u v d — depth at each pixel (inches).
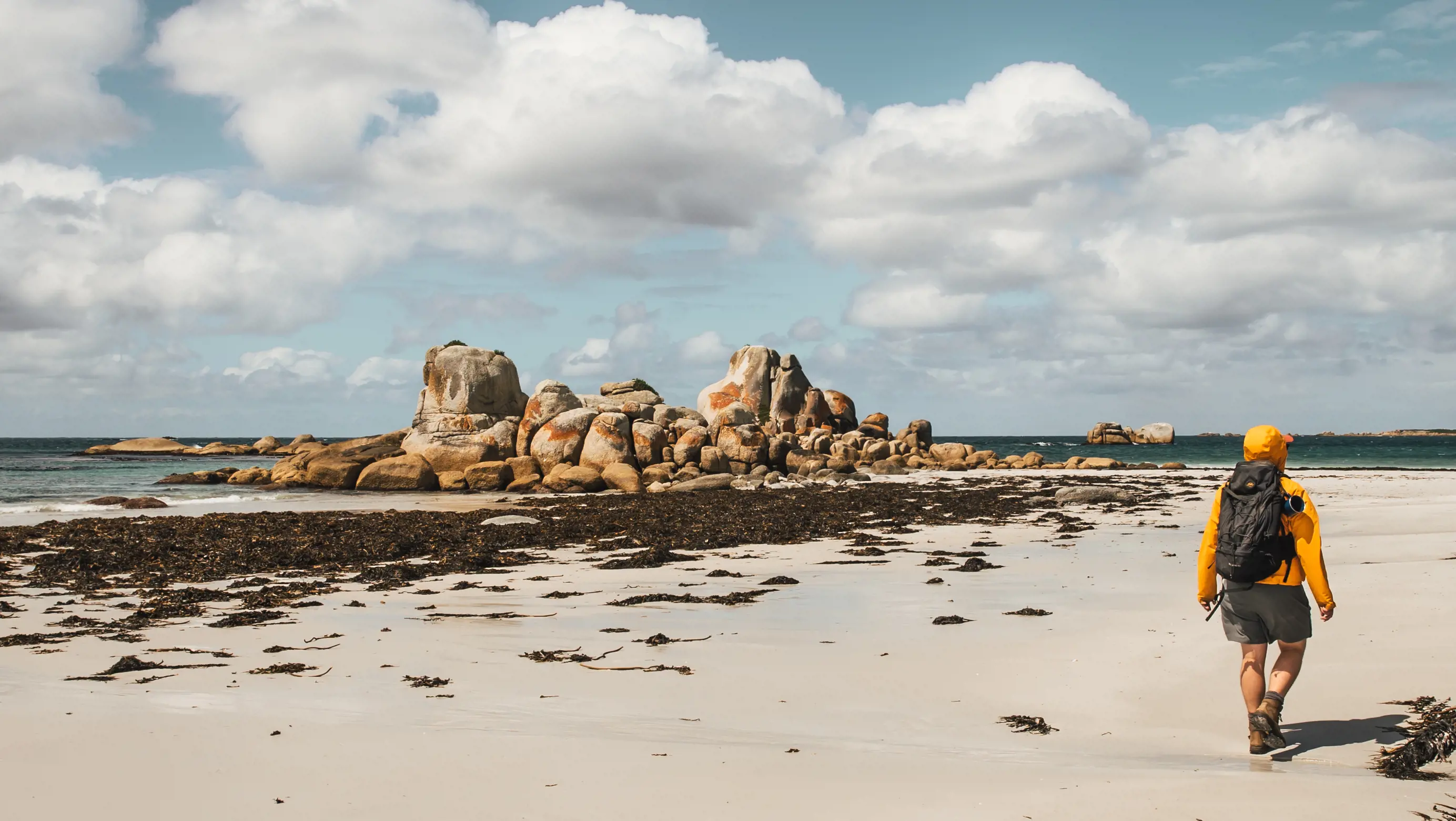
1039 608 433.7
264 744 220.7
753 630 392.8
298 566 655.1
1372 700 246.2
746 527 885.8
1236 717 246.2
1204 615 396.8
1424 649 293.4
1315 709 243.4
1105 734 237.9
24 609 482.3
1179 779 188.4
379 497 1446.9
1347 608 363.9
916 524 920.9
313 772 198.7
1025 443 7057.1
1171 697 267.7
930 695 281.7
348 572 630.5
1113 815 165.5
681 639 375.2
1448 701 239.8
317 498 1429.6
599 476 1572.3
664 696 284.2
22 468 2383.1
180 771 199.5
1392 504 968.3
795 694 285.1
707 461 1711.4
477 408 1788.9
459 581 572.7
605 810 174.2
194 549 725.9
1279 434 231.9
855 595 489.1
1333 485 1400.1
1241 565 222.5
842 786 187.9
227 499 1402.6
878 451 2242.9
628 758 208.5
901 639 366.9
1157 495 1232.2
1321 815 163.2
